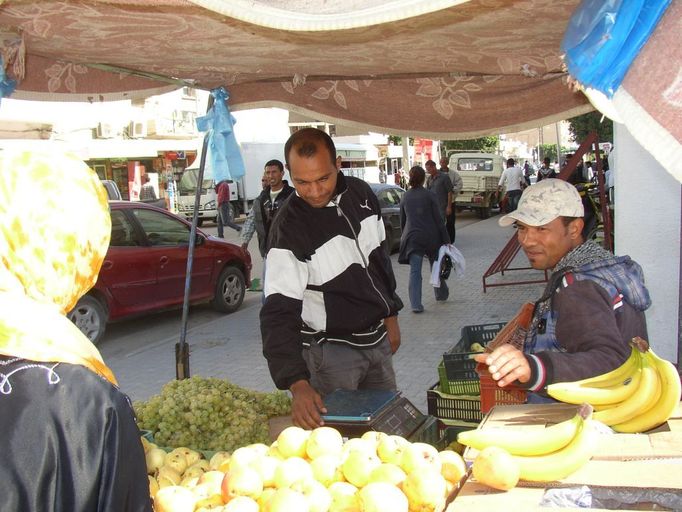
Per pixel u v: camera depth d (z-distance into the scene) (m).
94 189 1.38
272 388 6.59
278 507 1.75
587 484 1.52
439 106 4.12
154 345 8.48
